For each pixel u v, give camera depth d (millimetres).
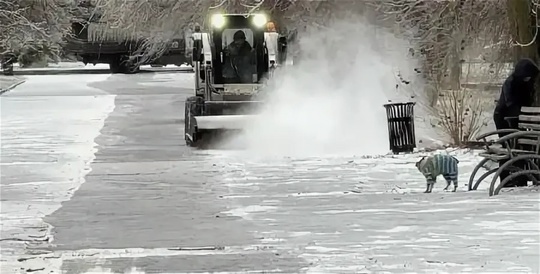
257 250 24641
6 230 28344
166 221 29562
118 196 35312
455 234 26156
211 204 32938
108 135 62438
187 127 56156
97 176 41531
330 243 25359
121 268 22781
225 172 42031
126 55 168000
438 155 35719
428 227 27312
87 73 175625
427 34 60750
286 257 23672
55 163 46875
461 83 57969
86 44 163375
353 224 28172
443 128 54625
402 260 22953
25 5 130625
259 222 28969
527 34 44375
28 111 86312
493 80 59406
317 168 42906
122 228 28469
